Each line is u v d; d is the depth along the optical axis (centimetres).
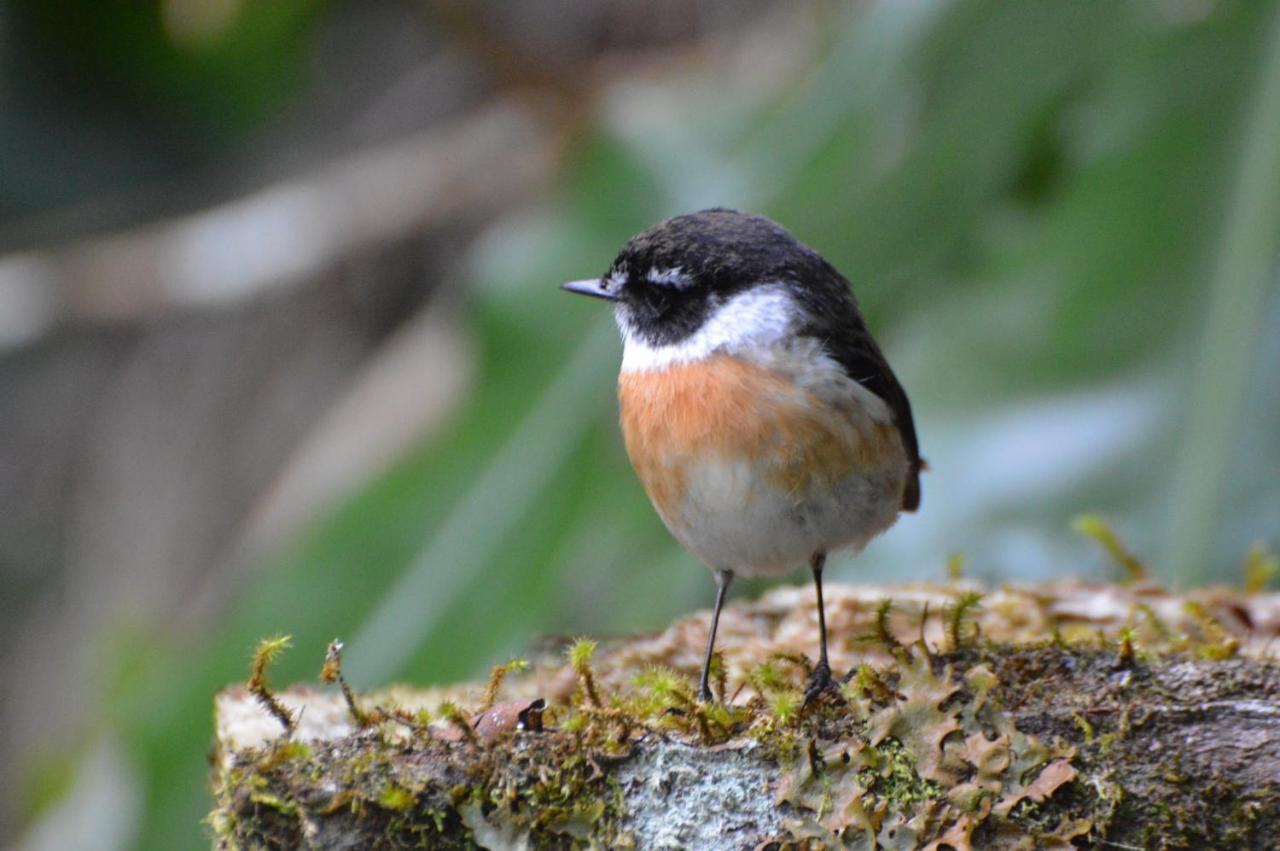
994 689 590
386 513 1087
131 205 1775
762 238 720
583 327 1112
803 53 1273
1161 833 564
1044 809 564
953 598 820
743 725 589
